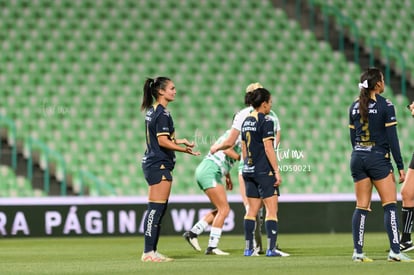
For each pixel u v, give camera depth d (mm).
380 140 29828
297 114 70000
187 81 71500
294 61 74188
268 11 77625
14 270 29547
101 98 69125
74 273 27750
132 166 64750
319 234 56062
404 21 78750
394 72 75312
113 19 74938
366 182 30266
